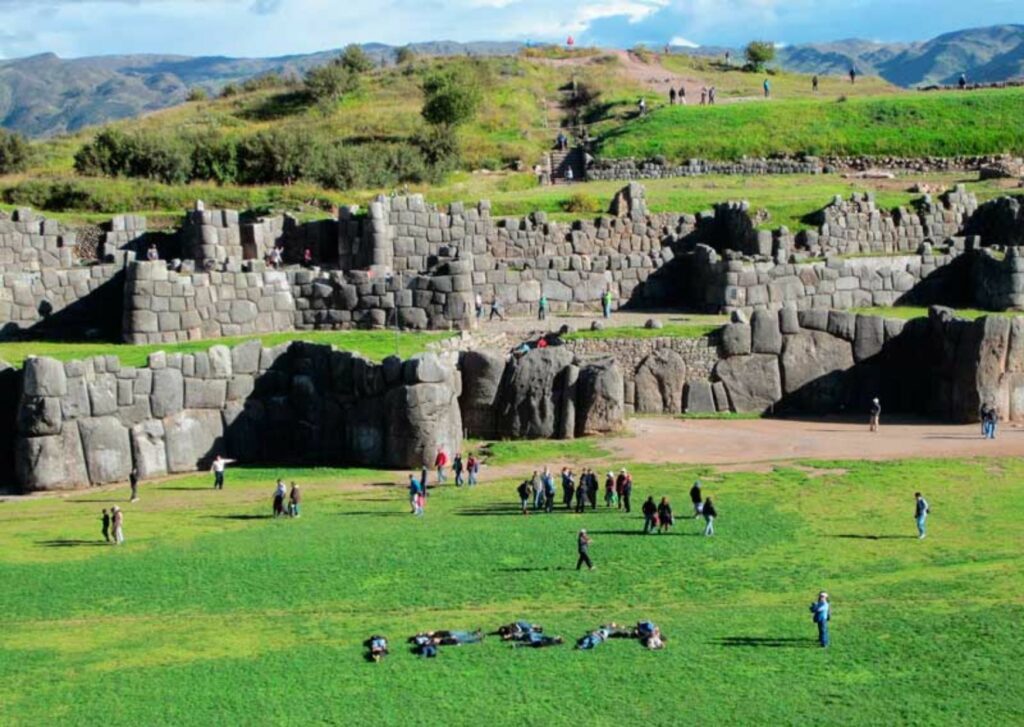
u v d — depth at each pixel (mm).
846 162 108188
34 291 72625
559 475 58062
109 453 59844
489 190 103938
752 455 60688
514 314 81562
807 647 37219
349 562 45625
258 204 95875
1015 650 36469
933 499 51906
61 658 37812
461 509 52812
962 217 88188
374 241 79688
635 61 162125
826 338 72500
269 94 146125
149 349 68000
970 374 67812
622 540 47438
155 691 35250
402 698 34531
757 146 110750
